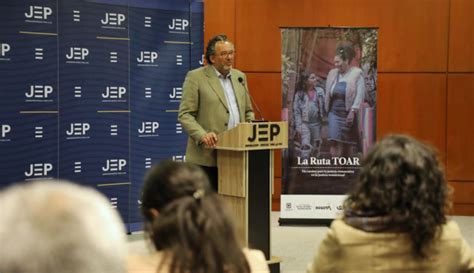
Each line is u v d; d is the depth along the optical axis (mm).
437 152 2023
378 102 7418
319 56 6449
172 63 6117
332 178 6535
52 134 5484
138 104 5945
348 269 1915
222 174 4566
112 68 5777
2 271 843
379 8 7348
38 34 5375
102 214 902
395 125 7422
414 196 1869
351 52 6430
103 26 5711
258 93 7504
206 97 4656
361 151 6492
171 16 6086
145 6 5926
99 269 874
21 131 5332
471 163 7359
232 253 1498
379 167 1900
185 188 1644
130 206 5973
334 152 6500
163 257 1558
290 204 6594
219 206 1552
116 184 5867
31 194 889
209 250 1478
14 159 5312
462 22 7281
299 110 6488
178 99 6180
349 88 6453
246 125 4328
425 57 7344
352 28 6410
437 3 7293
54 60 5469
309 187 6562
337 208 6562
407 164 1884
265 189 4543
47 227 859
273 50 7453
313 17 7410
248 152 4430
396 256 1896
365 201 1912
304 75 6469
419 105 7387
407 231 1893
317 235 6273
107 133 5785
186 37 6184
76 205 888
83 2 5594
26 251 845
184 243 1483
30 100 5363
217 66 4707
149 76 5992
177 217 1507
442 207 1920
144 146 6000
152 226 1601
